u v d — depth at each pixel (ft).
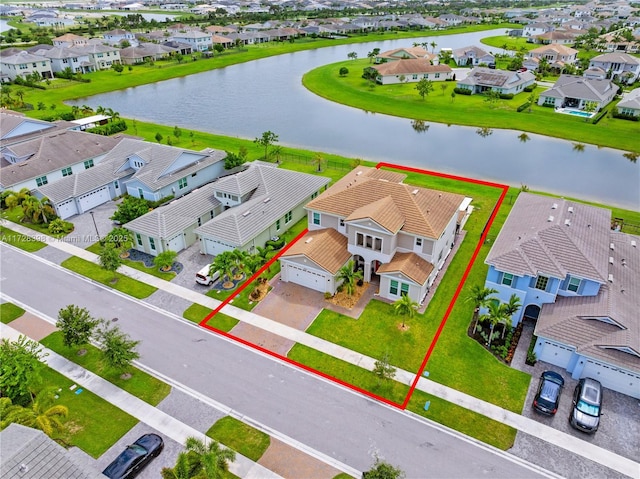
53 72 440.45
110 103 360.48
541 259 112.27
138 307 128.98
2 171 186.19
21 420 82.64
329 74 433.89
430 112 325.62
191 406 98.32
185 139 267.80
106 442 90.38
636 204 191.62
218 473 76.18
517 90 369.71
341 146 262.67
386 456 87.56
